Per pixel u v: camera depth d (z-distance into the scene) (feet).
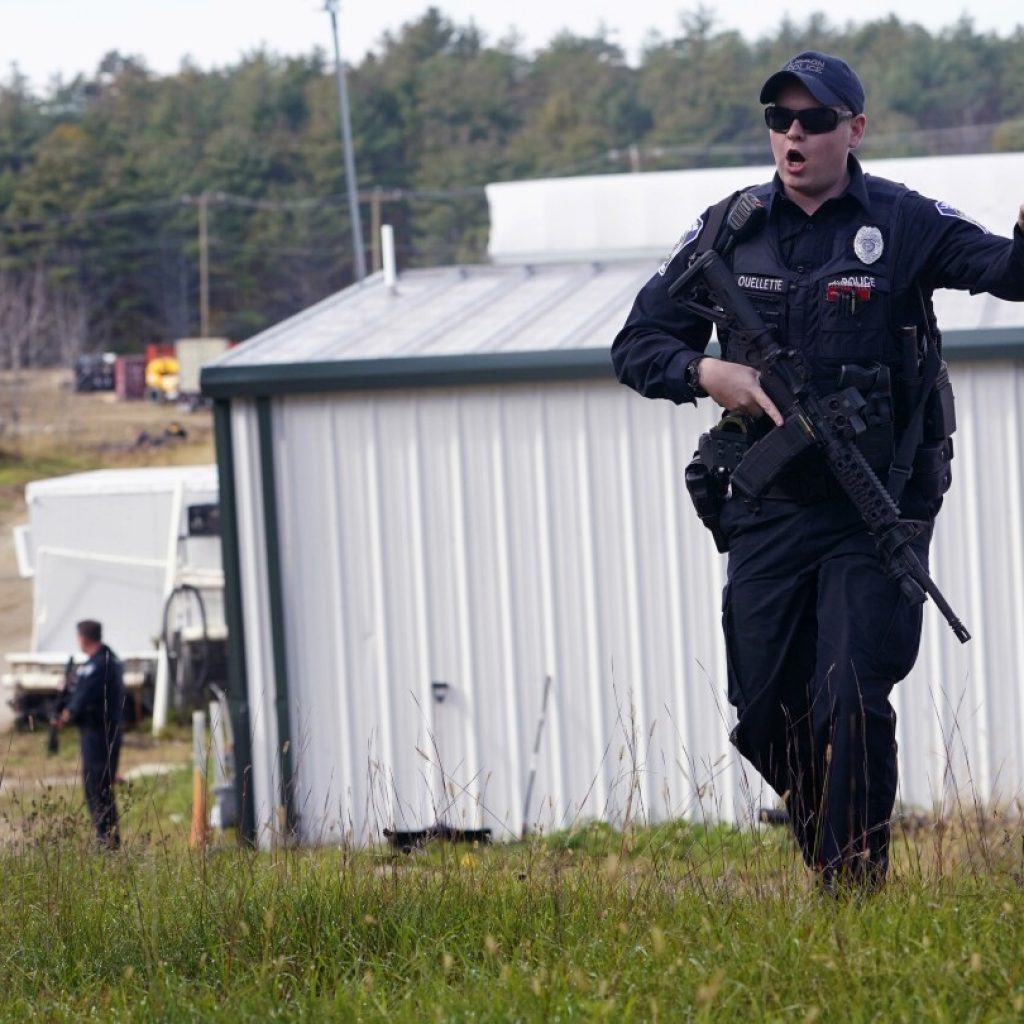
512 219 180.75
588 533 116.16
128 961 42.14
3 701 215.10
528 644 117.19
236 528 119.85
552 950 39.65
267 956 39.45
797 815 45.42
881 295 42.57
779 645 44.32
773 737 45.65
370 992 37.14
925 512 44.04
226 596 119.85
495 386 116.78
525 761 116.78
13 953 43.37
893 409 43.11
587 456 116.06
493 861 49.06
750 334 43.37
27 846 60.29
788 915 39.17
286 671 119.03
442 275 158.92
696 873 44.96
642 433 115.34
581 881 45.24
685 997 34.04
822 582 43.16
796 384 42.70
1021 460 110.22
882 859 42.88
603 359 113.80
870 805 42.24
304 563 119.55
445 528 118.21
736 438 44.83
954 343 109.50
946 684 111.14
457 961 39.47
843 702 41.83
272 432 119.75
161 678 187.32
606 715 115.96
